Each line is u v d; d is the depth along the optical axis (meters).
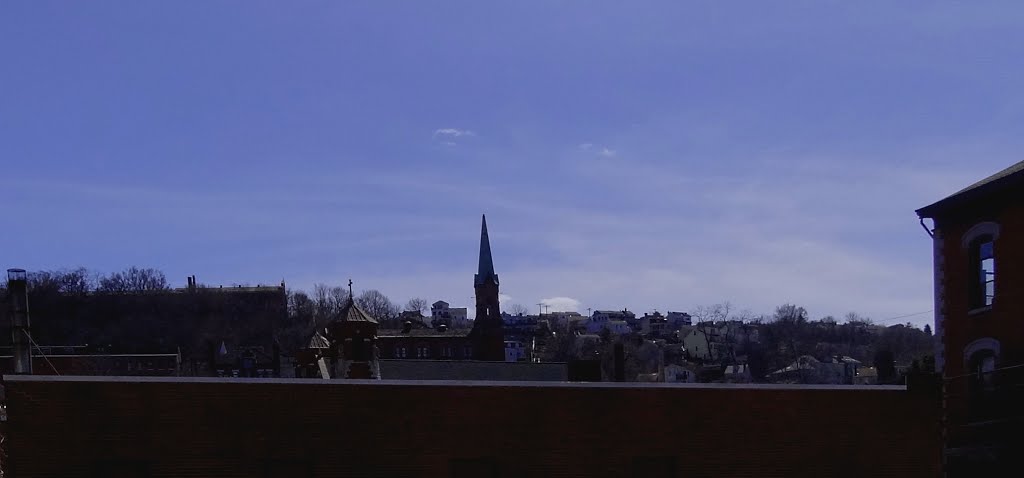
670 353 163.75
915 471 28.86
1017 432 31.84
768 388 28.48
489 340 112.00
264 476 26.06
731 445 28.08
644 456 27.66
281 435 26.17
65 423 25.12
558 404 27.48
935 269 37.22
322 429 26.38
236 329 168.75
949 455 33.47
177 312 166.38
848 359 147.50
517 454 27.12
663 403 27.97
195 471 25.66
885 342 141.38
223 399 26.03
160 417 25.62
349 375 58.00
